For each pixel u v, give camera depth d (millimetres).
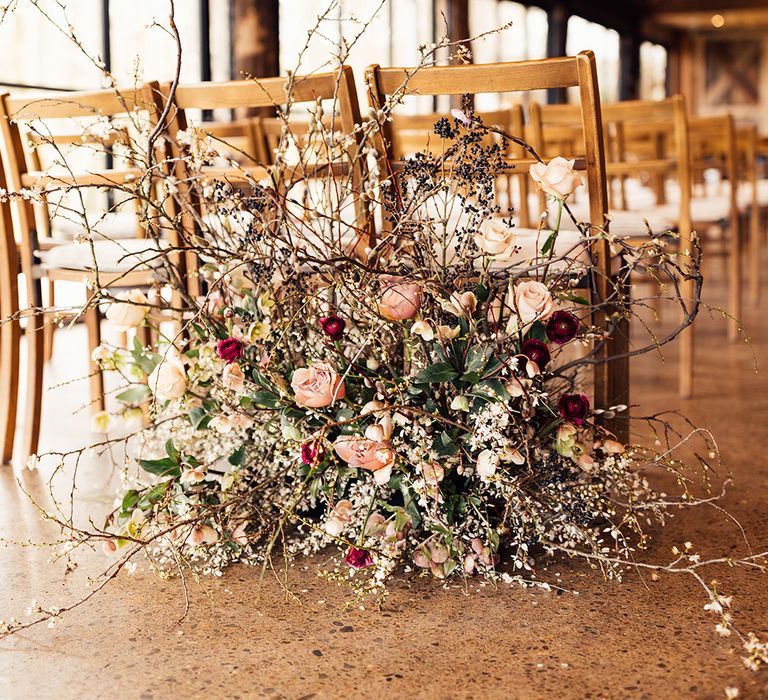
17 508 2004
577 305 1874
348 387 1645
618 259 2574
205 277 1821
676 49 13141
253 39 5020
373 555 1548
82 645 1397
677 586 1575
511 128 2857
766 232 8047
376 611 1500
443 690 1252
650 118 2875
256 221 1718
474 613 1486
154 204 1732
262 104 1879
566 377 1742
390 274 1611
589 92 1712
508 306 1607
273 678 1291
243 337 1667
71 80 4770
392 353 1736
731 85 13422
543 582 1591
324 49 6363
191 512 1628
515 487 1540
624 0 10852
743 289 5789
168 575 1622
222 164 3121
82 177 2182
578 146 4074
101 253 2178
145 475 2170
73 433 2635
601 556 1577
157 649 1381
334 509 1573
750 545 1748
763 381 3229
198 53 5375
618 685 1256
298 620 1472
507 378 1562
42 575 1661
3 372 2340
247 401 1646
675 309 5145
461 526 1600
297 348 1732
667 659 1325
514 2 8586
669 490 2076
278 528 1595
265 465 1722
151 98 1941
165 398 1637
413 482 1556
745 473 2182
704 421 2672
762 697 1221
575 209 2695
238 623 1464
